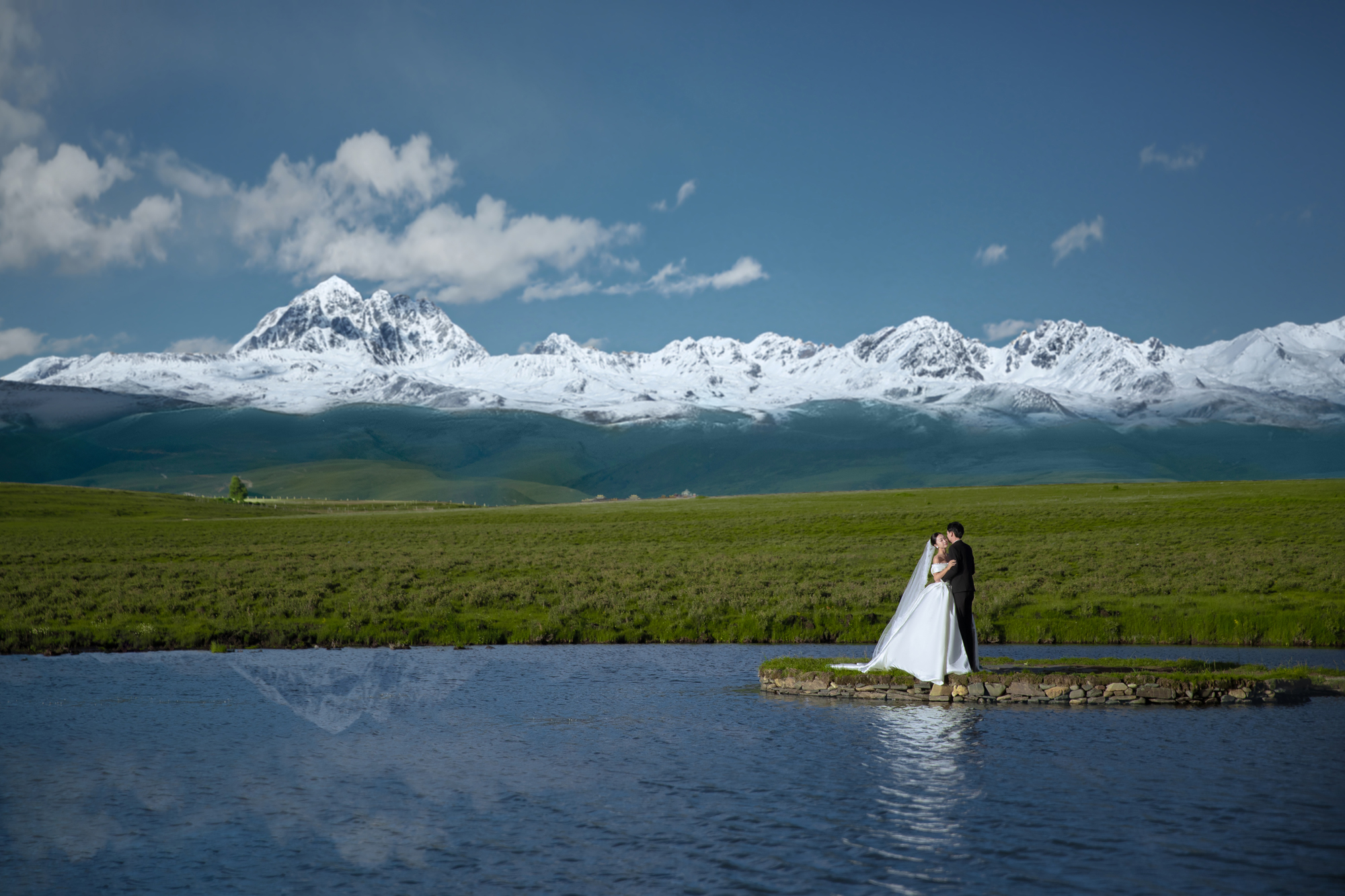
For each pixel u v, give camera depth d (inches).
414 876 382.0
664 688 806.5
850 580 1556.3
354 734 626.8
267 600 1326.3
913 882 366.9
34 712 701.3
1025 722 656.4
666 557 2017.7
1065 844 405.7
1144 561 1724.9
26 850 415.5
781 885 366.3
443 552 2218.3
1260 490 3914.9
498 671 897.5
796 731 626.5
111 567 1811.0
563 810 462.3
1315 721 654.5
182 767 548.1
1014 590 1375.5
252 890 370.3
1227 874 371.9
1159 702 732.7
